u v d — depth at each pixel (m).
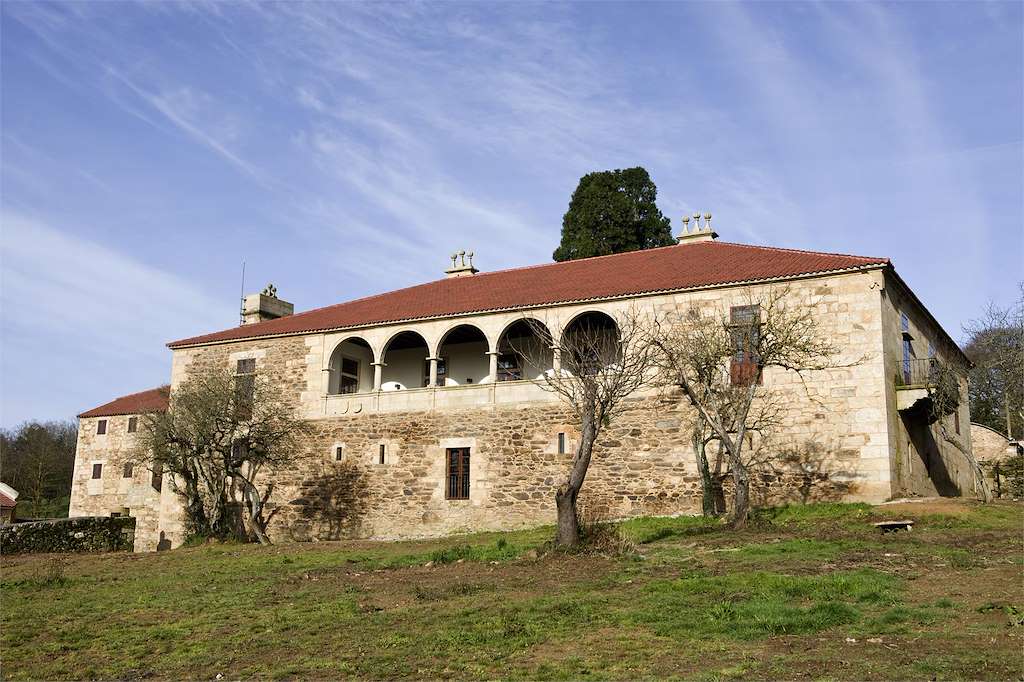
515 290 30.30
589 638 11.41
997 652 9.63
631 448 25.69
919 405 24.50
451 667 10.59
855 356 23.58
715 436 23.73
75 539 28.95
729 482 24.33
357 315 31.98
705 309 25.39
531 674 10.10
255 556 22.59
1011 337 31.36
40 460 62.22
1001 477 33.22
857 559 15.61
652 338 23.14
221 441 29.89
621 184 46.16
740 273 25.73
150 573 20.06
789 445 23.91
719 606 12.32
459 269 37.00
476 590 14.95
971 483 33.00
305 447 30.73
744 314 24.88
